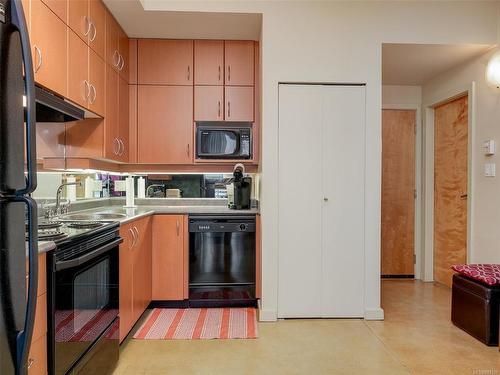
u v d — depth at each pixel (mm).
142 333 2670
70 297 1588
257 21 3092
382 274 4293
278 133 2980
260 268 3127
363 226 3018
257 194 3520
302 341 2555
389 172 4273
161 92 3455
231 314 3080
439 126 4043
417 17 2990
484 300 2490
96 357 1858
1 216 952
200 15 2957
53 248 1445
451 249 3830
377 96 2996
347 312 3006
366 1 2980
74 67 2188
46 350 1435
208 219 3193
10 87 980
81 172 3070
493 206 3080
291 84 2982
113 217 2578
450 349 2426
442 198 3984
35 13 1743
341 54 2980
